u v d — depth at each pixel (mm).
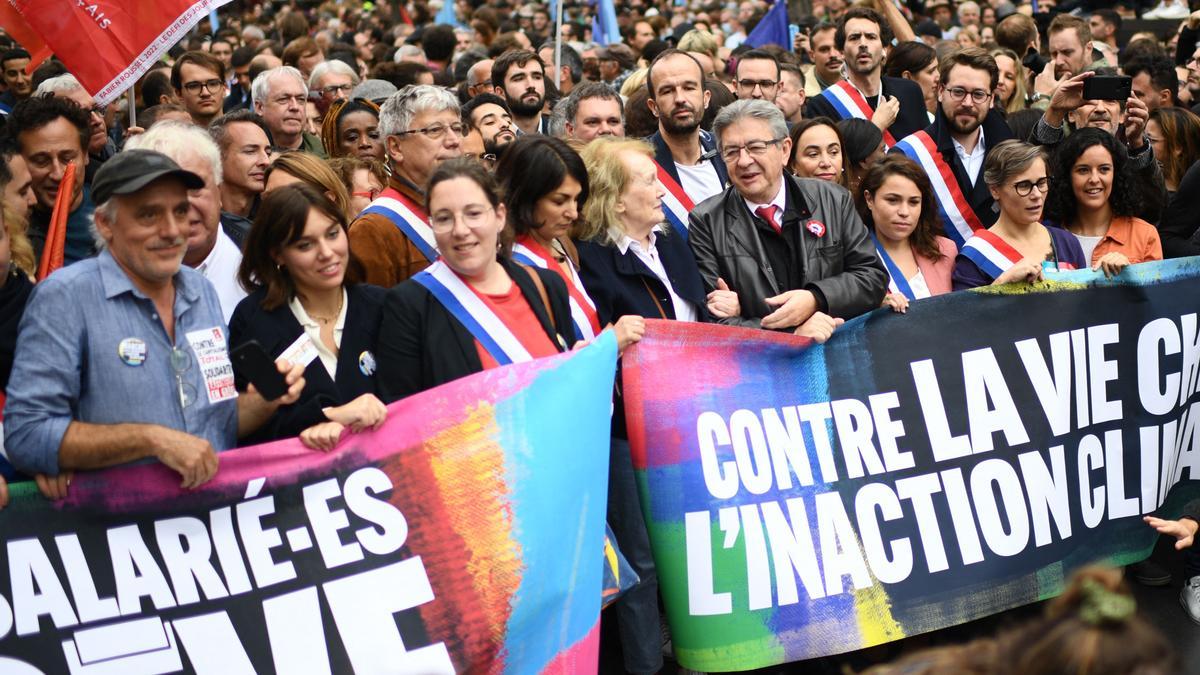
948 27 15938
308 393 4051
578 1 20000
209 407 3732
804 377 4742
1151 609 5594
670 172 6086
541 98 7773
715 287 5113
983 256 5613
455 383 3889
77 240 5223
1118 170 5996
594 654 4102
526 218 4562
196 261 4719
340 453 3826
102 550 3668
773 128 5070
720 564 4559
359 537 3828
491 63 8766
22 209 4773
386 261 5004
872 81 7836
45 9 5461
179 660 3721
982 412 4969
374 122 6832
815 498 4672
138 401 3617
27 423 3508
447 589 3857
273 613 3773
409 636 3836
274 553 3777
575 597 4004
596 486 4043
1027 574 4969
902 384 4871
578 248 4848
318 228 4043
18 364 3547
